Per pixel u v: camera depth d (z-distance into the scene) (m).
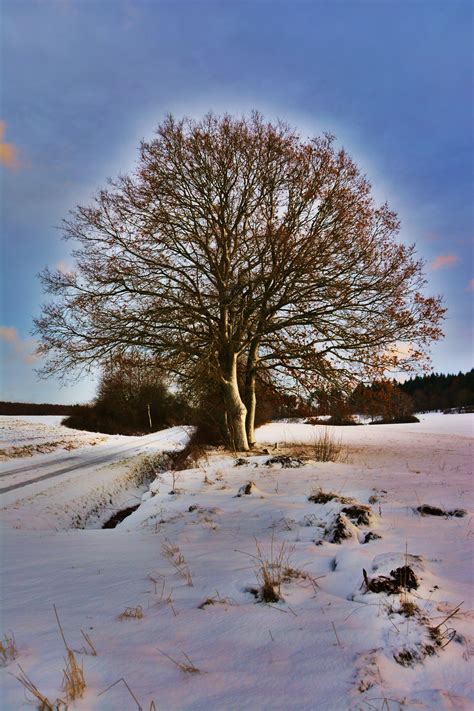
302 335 19.25
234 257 18.98
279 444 23.69
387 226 18.12
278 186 18.62
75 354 18.44
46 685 2.29
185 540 6.02
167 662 2.56
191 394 21.38
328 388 19.41
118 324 18.58
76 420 48.41
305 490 9.05
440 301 17.00
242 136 18.48
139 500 15.14
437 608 3.09
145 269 18.33
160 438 35.19
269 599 3.47
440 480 10.01
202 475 12.21
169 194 17.95
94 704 2.15
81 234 18.23
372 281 17.78
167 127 18.48
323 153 17.95
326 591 3.74
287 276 17.72
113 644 2.79
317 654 2.63
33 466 18.70
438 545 4.89
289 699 2.21
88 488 14.47
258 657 2.62
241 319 18.92
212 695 2.24
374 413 20.36
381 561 3.88
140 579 4.20
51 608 3.51
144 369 19.58
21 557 5.61
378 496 7.86
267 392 22.58
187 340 18.94
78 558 5.36
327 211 17.64
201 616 3.22
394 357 18.16
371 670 2.41
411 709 2.12
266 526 6.46
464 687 2.31
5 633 3.00
